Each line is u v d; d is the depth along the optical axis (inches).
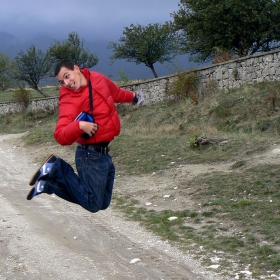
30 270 266.2
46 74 1829.5
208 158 525.3
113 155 617.3
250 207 362.9
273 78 822.5
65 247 311.6
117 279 252.8
